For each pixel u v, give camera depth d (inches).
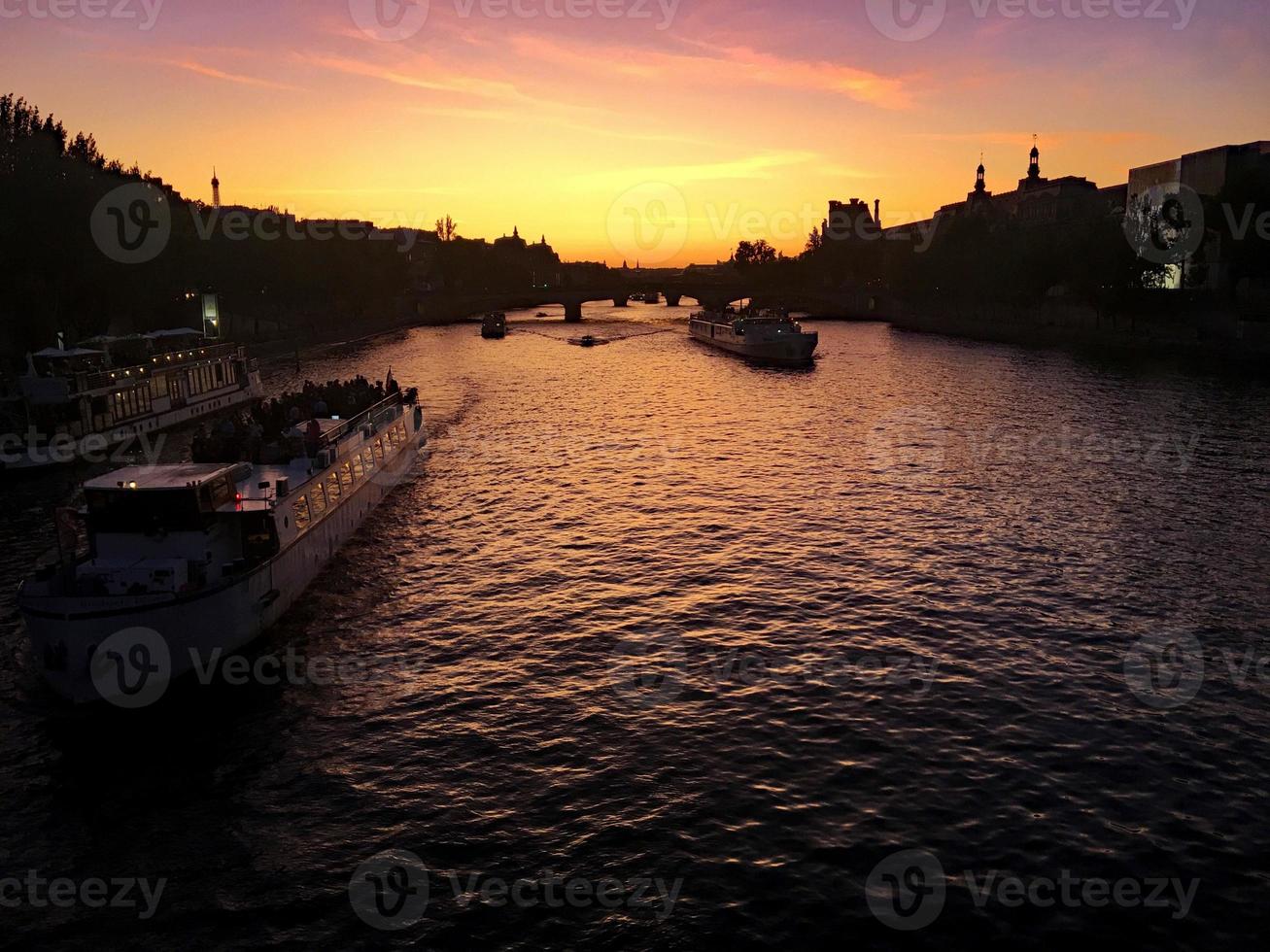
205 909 726.5
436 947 685.9
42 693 1052.5
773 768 903.1
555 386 3838.6
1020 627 1232.8
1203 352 4175.7
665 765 909.8
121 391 2411.4
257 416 1734.7
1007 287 5634.8
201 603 1043.9
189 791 876.6
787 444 2504.9
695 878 752.3
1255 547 1552.7
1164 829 810.2
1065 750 933.2
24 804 859.4
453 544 1595.7
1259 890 737.0
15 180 2888.8
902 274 7549.2
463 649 1171.3
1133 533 1632.6
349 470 1617.9
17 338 2906.0
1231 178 4697.3
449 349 5541.3
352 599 1330.0
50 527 1697.8
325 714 1009.5
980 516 1754.4
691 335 6437.0
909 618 1263.5
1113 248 4564.5
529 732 973.8
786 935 692.1
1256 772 895.1
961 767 903.1
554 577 1429.6
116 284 3240.7
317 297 6348.4
